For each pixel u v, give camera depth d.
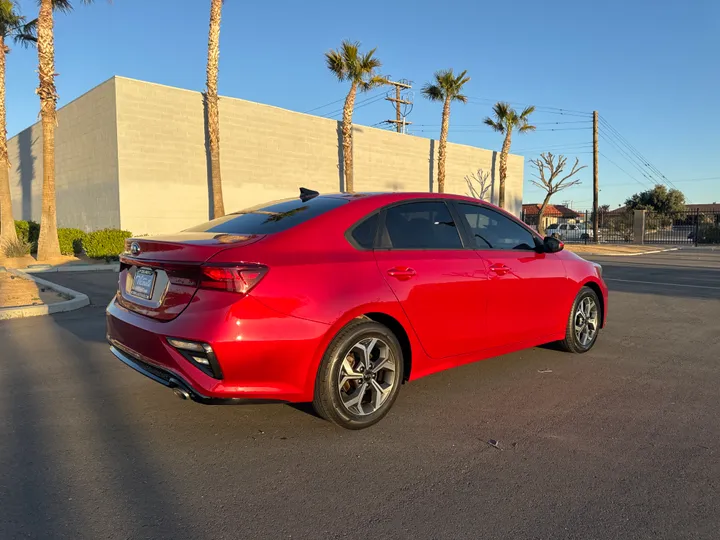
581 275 5.30
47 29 14.98
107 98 17.02
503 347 4.52
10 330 6.48
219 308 3.01
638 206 56.44
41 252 15.53
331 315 3.27
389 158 25.83
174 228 18.12
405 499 2.72
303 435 3.49
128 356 3.56
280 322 3.10
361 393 3.49
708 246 30.66
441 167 26.53
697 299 9.58
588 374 4.82
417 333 3.79
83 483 2.86
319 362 3.29
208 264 3.06
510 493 2.78
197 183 18.59
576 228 44.88
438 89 25.61
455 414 3.86
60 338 6.07
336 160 23.25
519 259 4.64
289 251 3.31
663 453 3.24
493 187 32.59
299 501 2.70
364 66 20.78
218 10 16.97
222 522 2.51
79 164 19.44
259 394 3.10
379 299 3.51
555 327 5.07
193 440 3.41
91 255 15.63
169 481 2.89
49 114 15.29
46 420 3.71
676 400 4.16
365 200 3.88
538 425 3.66
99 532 2.42
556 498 2.73
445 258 4.03
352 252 3.57
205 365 3.03
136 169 17.12
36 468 3.02
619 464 3.10
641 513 2.59
